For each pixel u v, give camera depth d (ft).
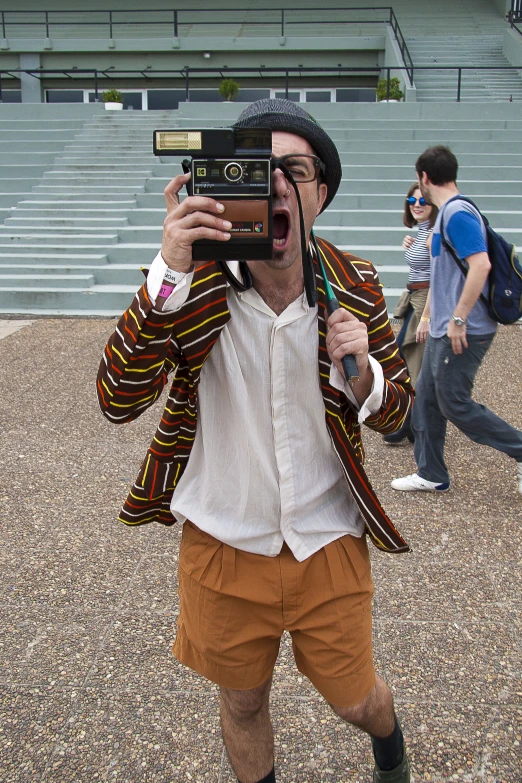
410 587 10.81
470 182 37.45
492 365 22.58
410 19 70.08
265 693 6.14
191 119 45.88
